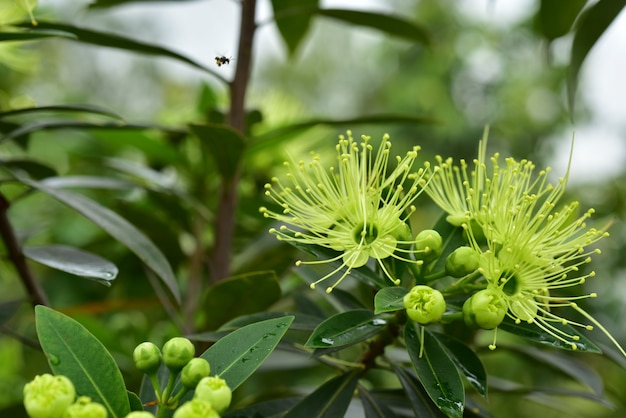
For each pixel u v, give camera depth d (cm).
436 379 36
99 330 58
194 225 62
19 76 62
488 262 37
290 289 55
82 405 31
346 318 37
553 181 96
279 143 58
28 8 43
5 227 46
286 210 38
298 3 62
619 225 83
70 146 69
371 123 54
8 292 80
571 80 49
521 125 122
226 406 33
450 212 40
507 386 50
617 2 46
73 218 69
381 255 37
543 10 52
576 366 49
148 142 61
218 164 51
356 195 38
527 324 37
